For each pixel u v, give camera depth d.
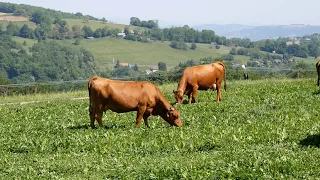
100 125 27.22
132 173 17.11
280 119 25.94
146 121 27.84
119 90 26.81
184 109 31.89
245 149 19.77
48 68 144.62
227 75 64.31
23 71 142.00
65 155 20.97
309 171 16.06
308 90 38.41
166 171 16.77
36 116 33.72
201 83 36.34
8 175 18.05
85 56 188.00
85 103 39.59
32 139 23.88
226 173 16.12
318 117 26.02
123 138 22.92
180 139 22.14
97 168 18.45
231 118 27.52
